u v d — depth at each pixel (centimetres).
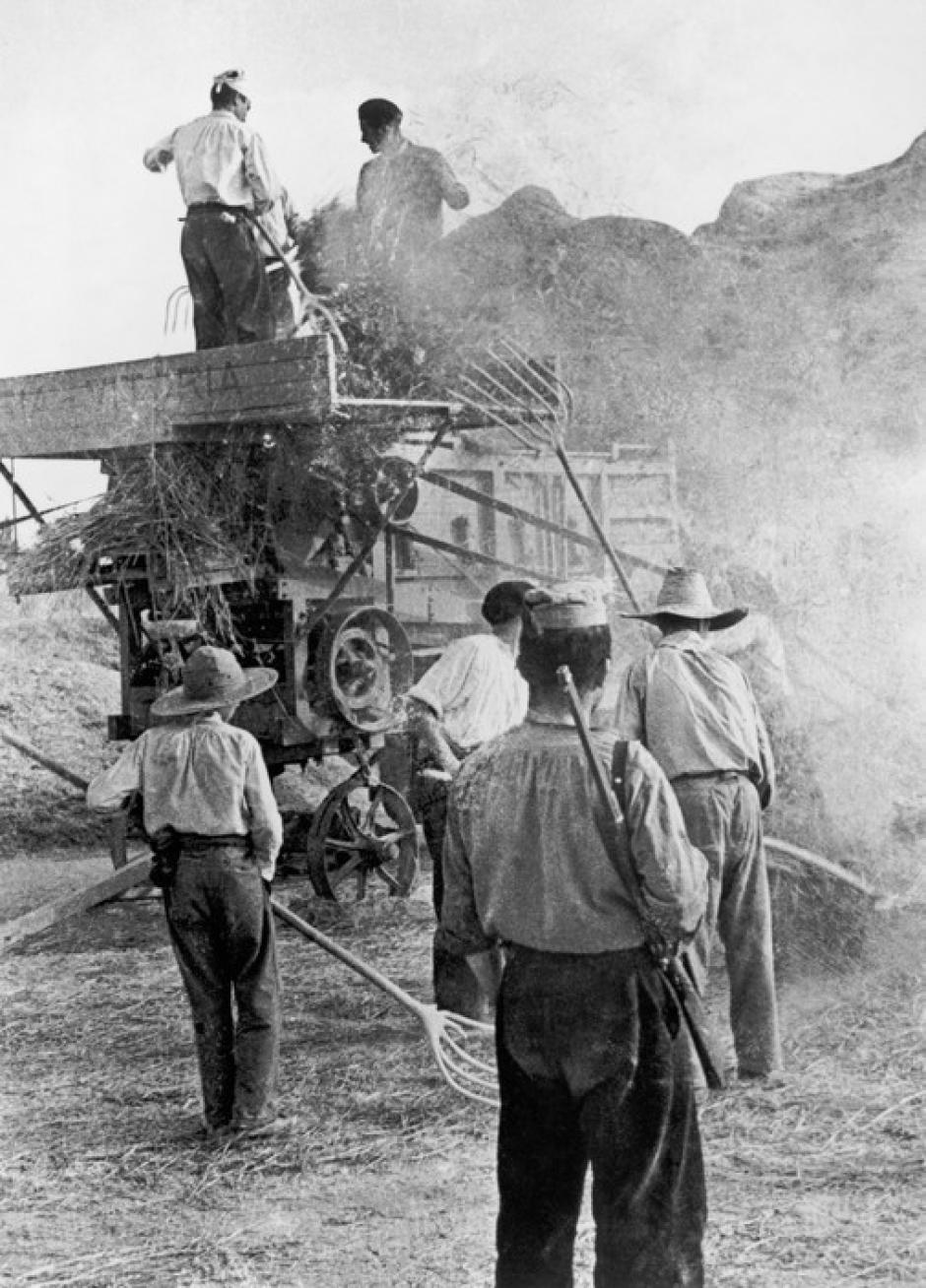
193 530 698
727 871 451
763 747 470
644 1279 276
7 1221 381
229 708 448
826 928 546
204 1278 345
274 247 727
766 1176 378
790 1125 411
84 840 970
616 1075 278
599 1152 278
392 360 707
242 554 703
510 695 520
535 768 288
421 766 518
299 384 658
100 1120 459
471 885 298
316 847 695
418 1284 335
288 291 789
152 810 440
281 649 727
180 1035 548
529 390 644
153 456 705
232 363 681
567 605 296
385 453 725
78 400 737
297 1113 452
